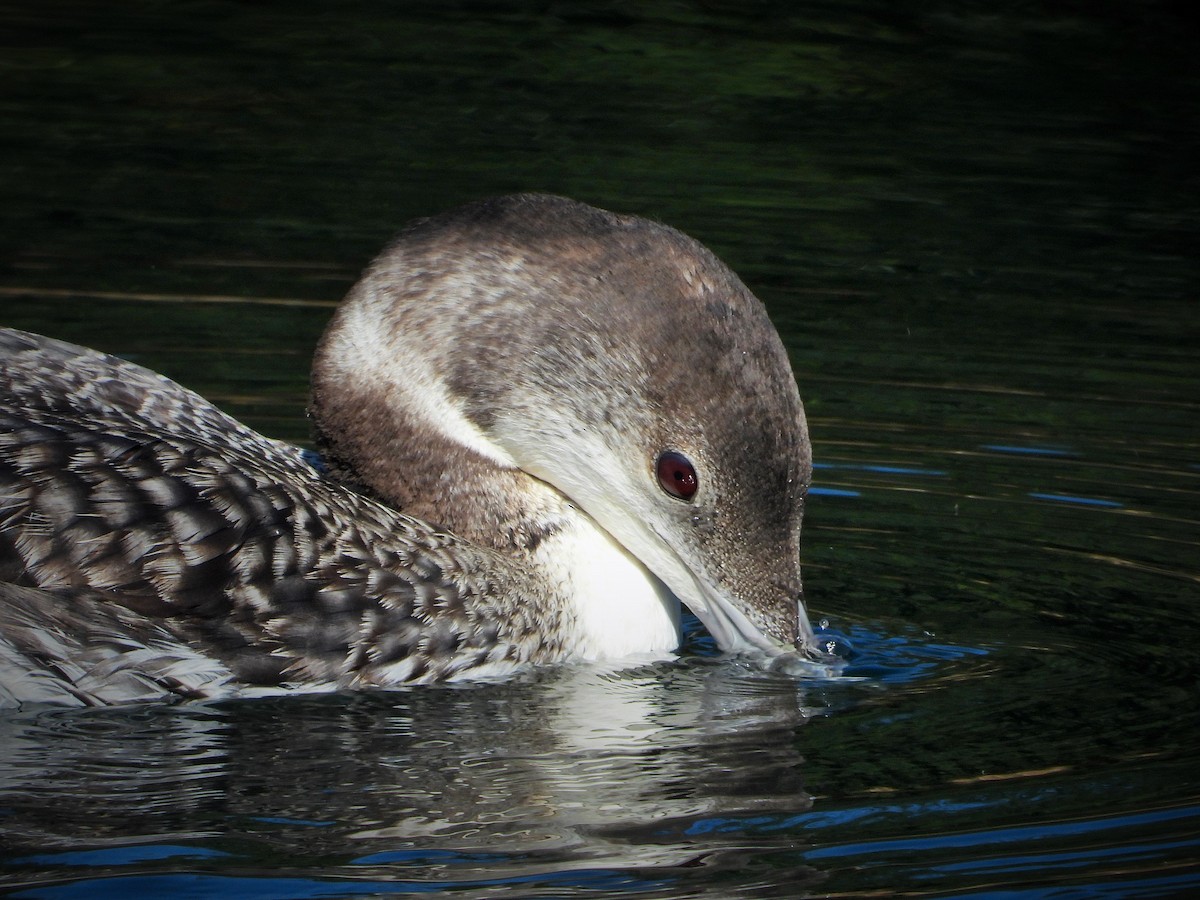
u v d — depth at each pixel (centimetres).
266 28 2623
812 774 814
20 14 2600
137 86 2306
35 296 1570
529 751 852
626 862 723
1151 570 1113
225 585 911
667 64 2530
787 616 996
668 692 952
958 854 724
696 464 980
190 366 1423
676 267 980
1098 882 697
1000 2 2811
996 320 1662
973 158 2173
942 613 1046
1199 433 1375
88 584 892
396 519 997
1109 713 891
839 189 2038
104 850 728
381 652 943
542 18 2728
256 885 696
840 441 1345
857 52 2606
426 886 700
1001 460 1312
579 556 1030
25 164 1977
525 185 1964
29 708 879
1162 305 1720
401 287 1023
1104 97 2433
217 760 831
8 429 920
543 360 1005
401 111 2261
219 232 1786
